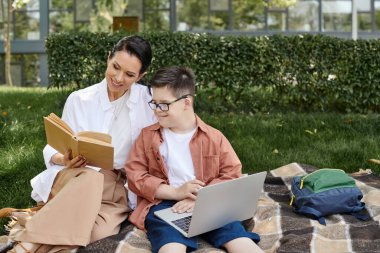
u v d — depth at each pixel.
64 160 3.44
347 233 3.46
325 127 6.86
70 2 17.55
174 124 3.56
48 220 3.20
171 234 3.16
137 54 3.53
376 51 8.12
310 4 16.94
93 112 3.75
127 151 3.78
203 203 3.09
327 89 8.27
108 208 3.55
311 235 3.38
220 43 8.11
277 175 4.73
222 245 3.25
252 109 8.36
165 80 3.49
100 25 15.35
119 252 3.14
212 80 8.23
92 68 8.22
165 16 17.19
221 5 17.06
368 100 8.25
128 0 17.03
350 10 16.94
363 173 4.79
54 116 3.44
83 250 3.18
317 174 3.89
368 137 6.27
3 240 3.40
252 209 3.50
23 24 17.83
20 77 18.08
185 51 8.12
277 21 17.00
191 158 3.59
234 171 3.62
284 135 6.42
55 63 8.30
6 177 4.89
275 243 3.40
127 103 3.75
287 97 8.41
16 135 6.17
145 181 3.51
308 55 8.18
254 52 8.12
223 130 6.72
